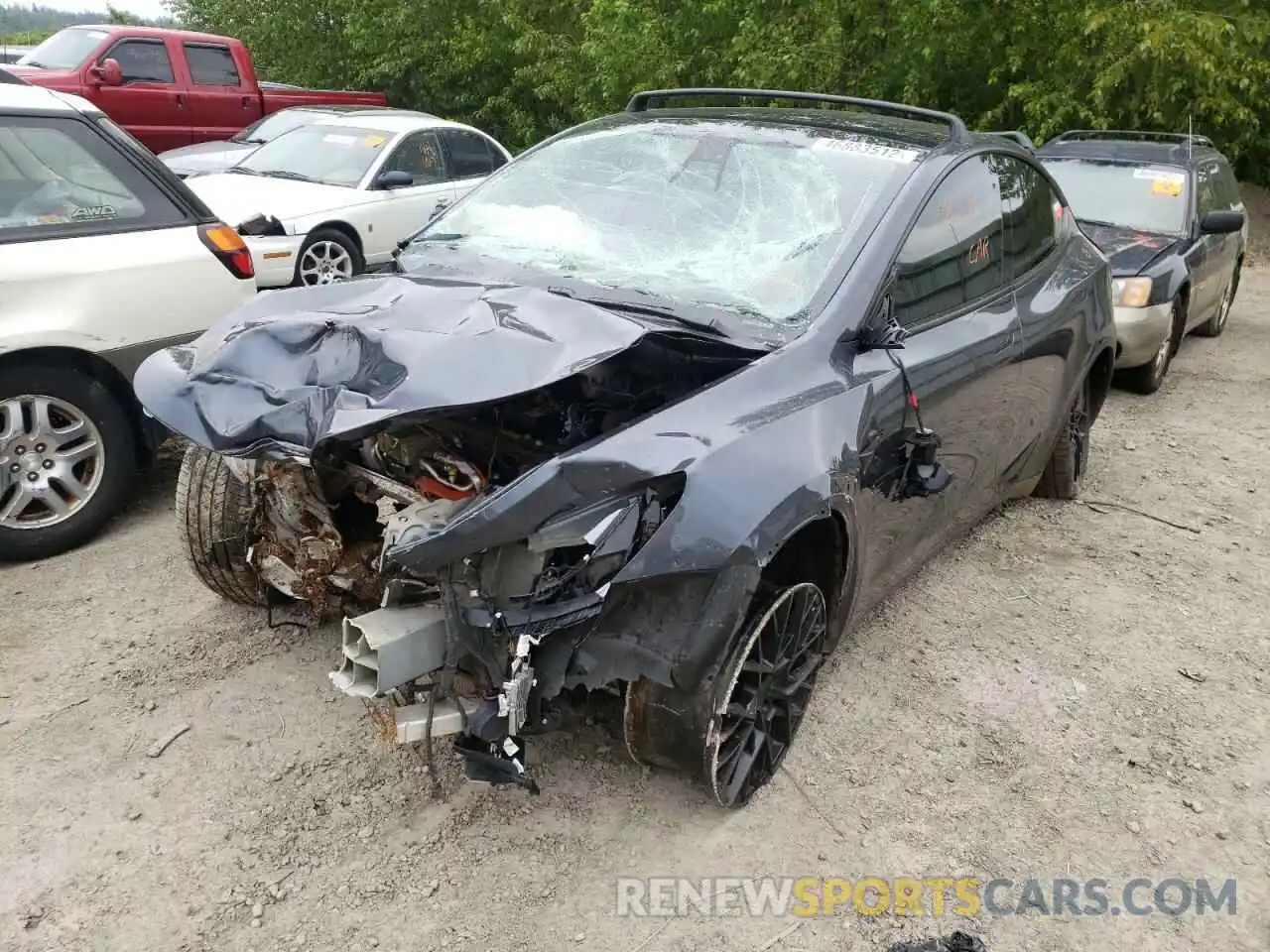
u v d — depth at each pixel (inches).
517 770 99.4
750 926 103.7
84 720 128.0
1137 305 279.1
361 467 113.9
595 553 96.0
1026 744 135.7
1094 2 485.1
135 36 485.7
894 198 138.1
